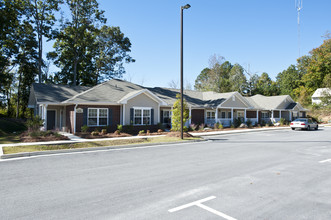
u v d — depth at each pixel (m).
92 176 7.09
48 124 22.56
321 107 48.59
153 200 5.12
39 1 34.84
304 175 7.24
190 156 10.59
